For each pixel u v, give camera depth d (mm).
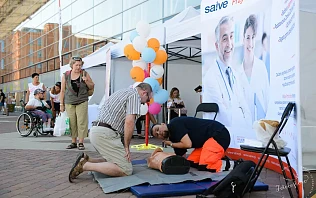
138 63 8406
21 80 36938
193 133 5562
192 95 12547
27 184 4977
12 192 4582
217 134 5543
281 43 5324
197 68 12609
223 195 4105
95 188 4758
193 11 8766
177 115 10711
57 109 12477
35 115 11344
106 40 20594
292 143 4910
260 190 4715
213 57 7520
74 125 8266
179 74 12461
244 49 6605
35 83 11633
